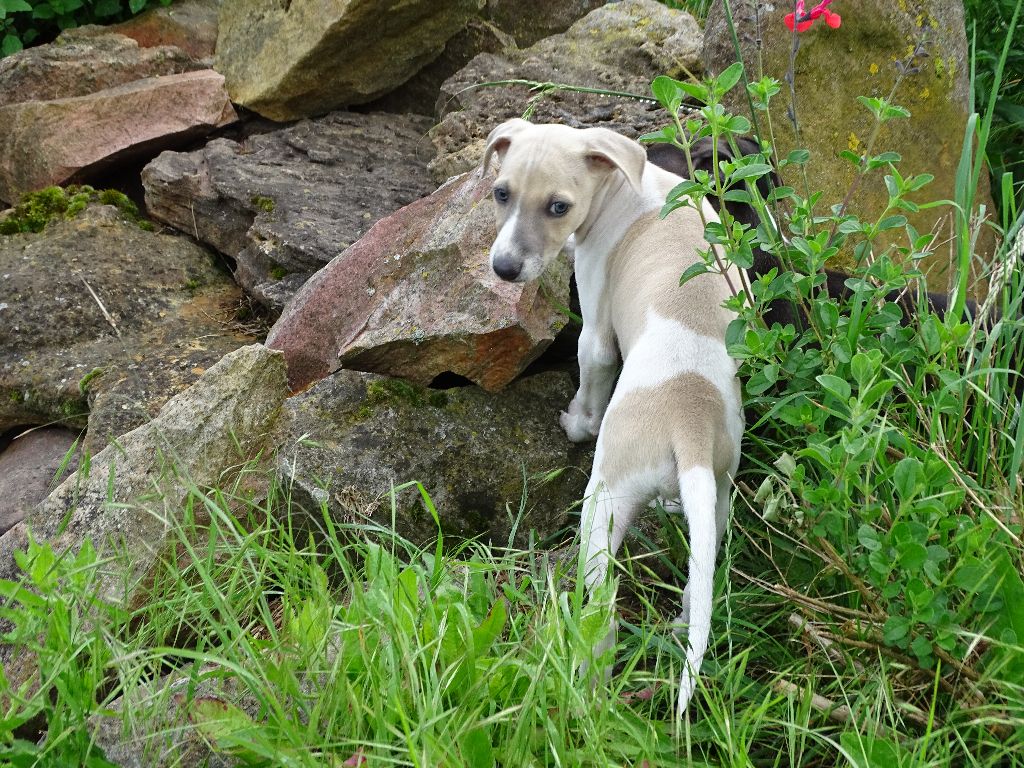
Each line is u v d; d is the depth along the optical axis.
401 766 1.26
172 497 1.47
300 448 1.54
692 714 1.35
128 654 1.31
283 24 2.02
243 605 1.39
